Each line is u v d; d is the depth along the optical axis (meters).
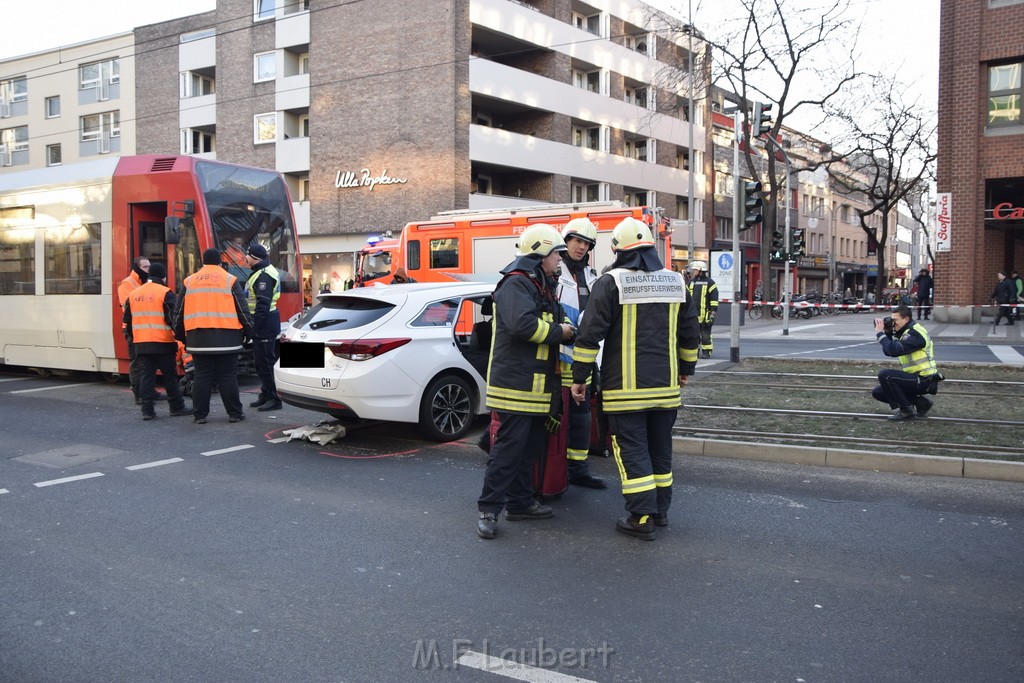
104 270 11.55
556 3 34.06
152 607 3.93
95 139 38.66
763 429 7.93
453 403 7.80
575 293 5.43
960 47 22.08
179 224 10.60
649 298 4.85
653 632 3.62
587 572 4.38
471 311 8.02
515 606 3.93
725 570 4.39
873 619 3.75
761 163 49.22
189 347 8.66
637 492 4.84
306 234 31.56
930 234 55.94
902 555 4.61
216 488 6.12
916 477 6.38
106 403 10.37
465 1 28.62
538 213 14.22
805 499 5.79
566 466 5.54
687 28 28.70
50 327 12.24
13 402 10.49
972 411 8.84
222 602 3.99
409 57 28.84
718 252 15.87
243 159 33.25
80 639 3.58
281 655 3.42
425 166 28.66
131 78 36.97
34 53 40.00
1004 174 21.91
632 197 40.25
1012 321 21.67
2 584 4.23
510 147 30.77
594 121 35.66
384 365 7.23
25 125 41.09
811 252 56.97
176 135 35.56
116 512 5.52
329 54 30.62
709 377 12.16
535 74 32.09
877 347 17.34
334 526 5.19
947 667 3.29
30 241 12.52
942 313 22.69
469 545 4.82
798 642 3.51
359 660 3.37
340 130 30.53
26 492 6.03
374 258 17.50
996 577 4.27
